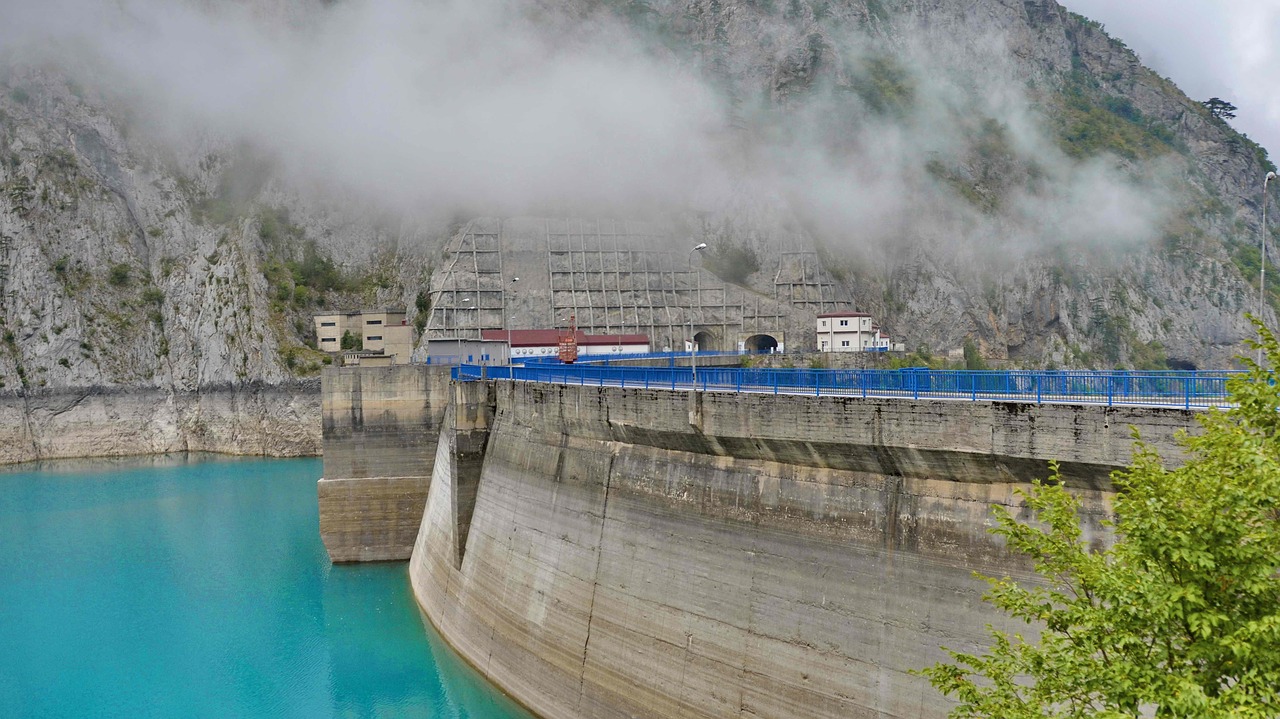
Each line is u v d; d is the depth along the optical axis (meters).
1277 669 15.41
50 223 182.38
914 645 29.17
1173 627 16.84
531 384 52.91
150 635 61.56
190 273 185.62
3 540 88.50
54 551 83.94
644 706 37.91
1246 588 16.00
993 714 18.64
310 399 162.62
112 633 62.12
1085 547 25.50
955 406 28.67
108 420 167.50
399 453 75.56
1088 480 25.94
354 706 49.56
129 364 174.62
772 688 33.00
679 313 178.25
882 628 30.19
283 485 121.31
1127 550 17.70
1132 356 192.25
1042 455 26.61
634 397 42.66
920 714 28.48
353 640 58.94
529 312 172.38
